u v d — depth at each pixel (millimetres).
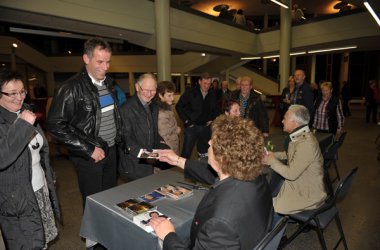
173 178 1806
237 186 949
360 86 14344
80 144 1727
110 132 1974
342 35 7258
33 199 1584
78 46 15156
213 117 3826
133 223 1222
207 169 1629
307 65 14422
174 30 7008
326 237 2326
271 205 1041
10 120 1493
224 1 12172
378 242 2242
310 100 3998
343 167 4129
